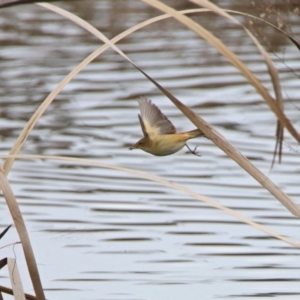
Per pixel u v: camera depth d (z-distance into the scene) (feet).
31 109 106.63
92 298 55.93
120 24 152.56
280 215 71.00
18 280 38.96
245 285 58.34
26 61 130.82
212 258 63.05
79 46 141.49
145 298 56.03
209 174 82.07
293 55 122.52
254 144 91.20
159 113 41.65
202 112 105.09
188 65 126.93
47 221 70.18
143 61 129.70
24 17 165.17
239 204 73.82
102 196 75.97
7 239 66.49
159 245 65.41
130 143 93.09
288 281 58.95
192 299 55.83
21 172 82.58
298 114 102.12
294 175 80.43
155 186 79.00
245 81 119.14
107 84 118.11
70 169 84.02
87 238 66.64
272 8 43.42
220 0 132.98
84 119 102.47
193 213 72.18
